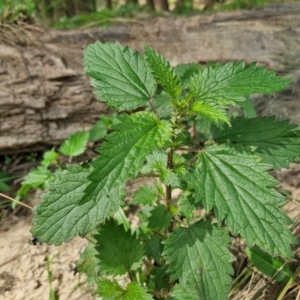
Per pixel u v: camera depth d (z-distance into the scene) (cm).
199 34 45
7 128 40
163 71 20
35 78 40
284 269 25
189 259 20
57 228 20
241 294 26
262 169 19
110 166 17
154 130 18
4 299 29
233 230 18
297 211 29
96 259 26
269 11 46
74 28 47
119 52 22
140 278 25
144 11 59
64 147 36
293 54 40
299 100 34
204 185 19
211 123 23
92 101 41
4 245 33
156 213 22
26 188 36
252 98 37
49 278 29
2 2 45
